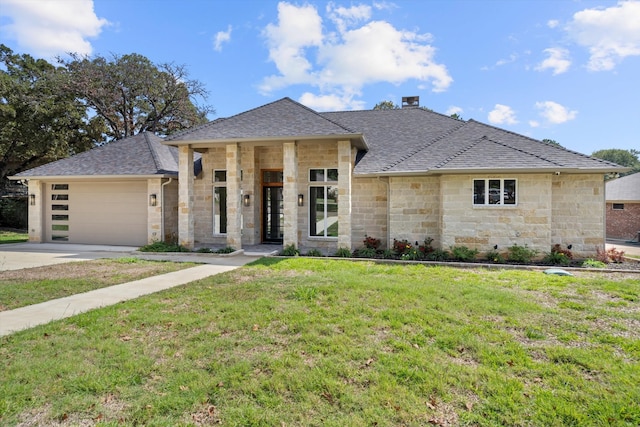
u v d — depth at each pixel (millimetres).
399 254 11852
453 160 11203
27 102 23375
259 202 15023
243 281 7805
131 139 16672
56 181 15484
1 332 4871
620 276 8586
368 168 12891
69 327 5062
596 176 11141
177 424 2914
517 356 4137
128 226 14734
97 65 28531
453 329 4883
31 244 15117
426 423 2951
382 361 3973
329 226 14227
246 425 2914
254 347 4359
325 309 5688
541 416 3029
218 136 12305
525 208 10766
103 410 3098
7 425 2885
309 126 12305
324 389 3424
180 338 4641
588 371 3840
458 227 11234
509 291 6902
